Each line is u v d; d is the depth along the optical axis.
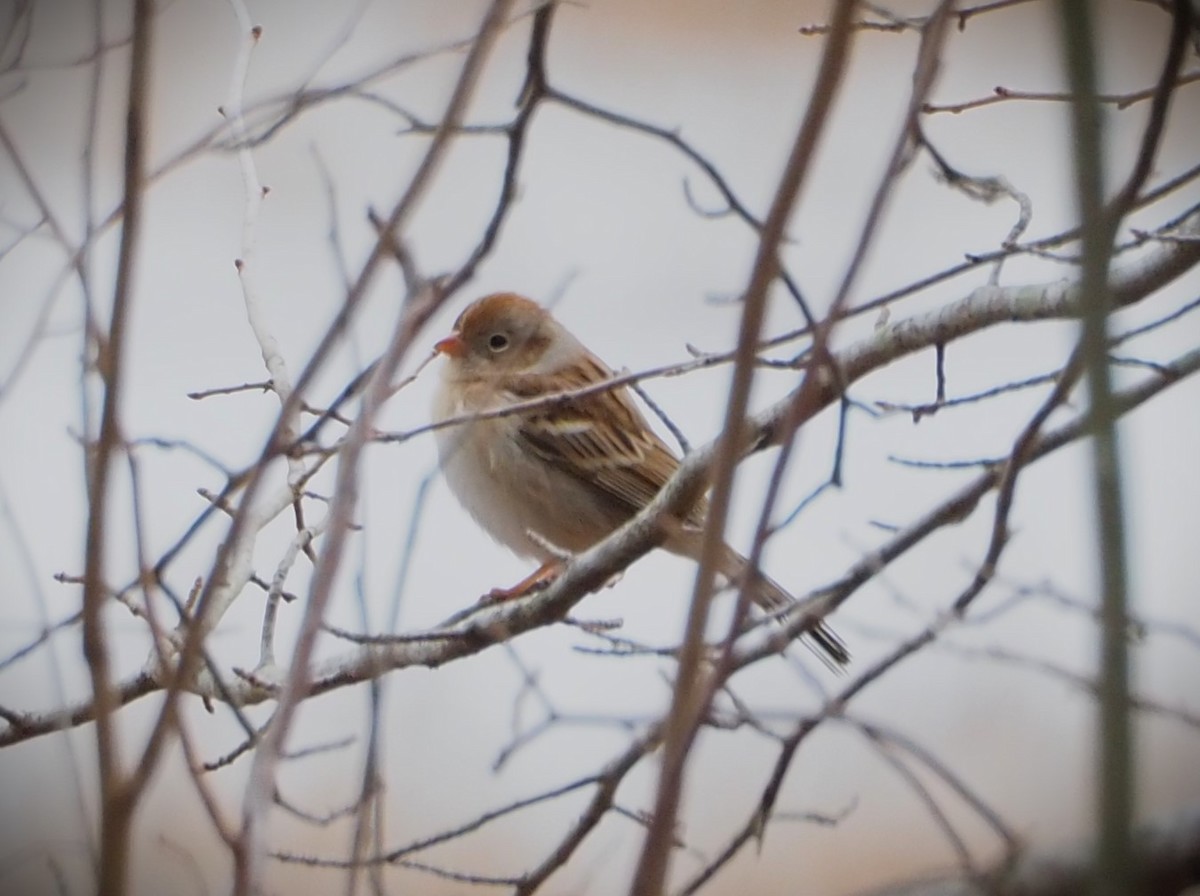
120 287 4.75
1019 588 7.04
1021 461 6.89
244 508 4.96
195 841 10.79
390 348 4.99
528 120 6.10
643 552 9.03
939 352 7.78
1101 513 4.14
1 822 7.96
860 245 4.80
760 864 12.39
